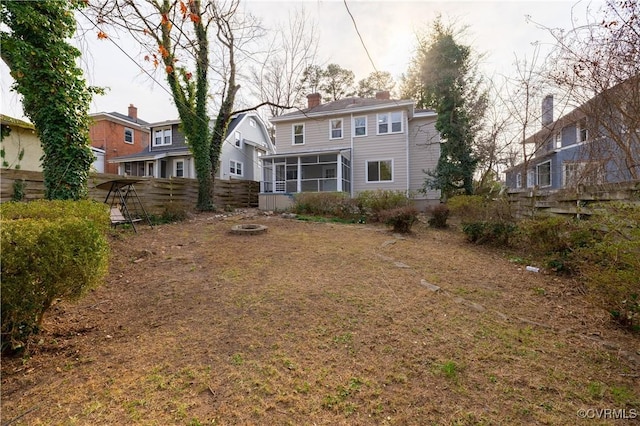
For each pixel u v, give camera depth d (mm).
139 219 7785
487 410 1716
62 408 1714
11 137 9180
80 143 6023
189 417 1648
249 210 13469
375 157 15594
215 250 5613
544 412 1698
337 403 1771
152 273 4293
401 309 3082
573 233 4121
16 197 6656
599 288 2766
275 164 16281
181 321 2840
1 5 4895
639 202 3496
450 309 3092
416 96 19969
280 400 1795
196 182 11797
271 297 3389
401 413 1693
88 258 2455
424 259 5051
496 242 6000
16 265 2008
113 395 1821
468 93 12023
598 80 5012
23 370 2078
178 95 10648
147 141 23562
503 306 3168
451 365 2123
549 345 2404
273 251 5559
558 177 13641
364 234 7387
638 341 2445
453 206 8648
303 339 2504
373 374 2045
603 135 5551
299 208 11984
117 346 2400
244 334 2586
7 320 2082
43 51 5449
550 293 3512
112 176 8664
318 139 16703
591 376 2018
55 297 2381
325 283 3857
